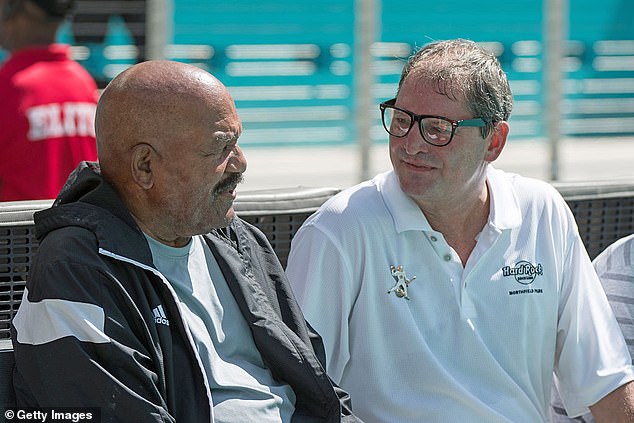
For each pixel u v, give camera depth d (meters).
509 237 4.76
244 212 5.21
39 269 3.74
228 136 3.92
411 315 4.63
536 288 4.79
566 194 5.91
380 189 4.79
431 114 4.48
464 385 4.62
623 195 6.08
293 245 4.77
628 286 5.12
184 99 3.85
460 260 4.71
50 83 6.44
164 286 3.87
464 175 4.56
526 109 17.12
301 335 4.29
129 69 3.95
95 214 3.82
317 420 4.20
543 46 17.06
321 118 16.14
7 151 6.38
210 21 15.31
